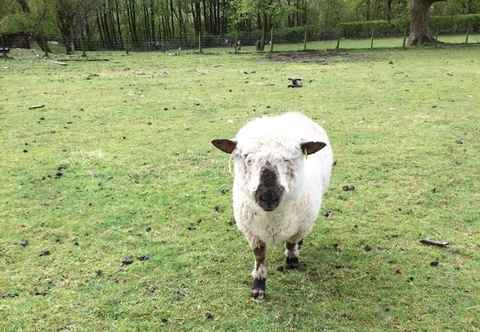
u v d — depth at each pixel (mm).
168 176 2842
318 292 1714
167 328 1540
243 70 7555
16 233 2162
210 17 21125
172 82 6234
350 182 2727
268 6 12148
